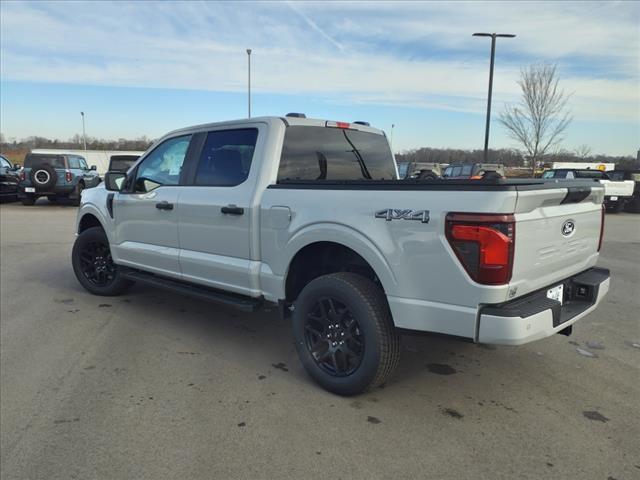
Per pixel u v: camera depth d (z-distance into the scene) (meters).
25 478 2.54
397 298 3.08
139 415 3.15
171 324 4.95
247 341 4.50
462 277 2.82
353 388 3.33
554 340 4.57
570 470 2.61
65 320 5.03
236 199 4.00
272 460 2.68
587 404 3.34
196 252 4.44
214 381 3.66
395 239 3.06
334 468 2.62
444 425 3.05
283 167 3.98
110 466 2.63
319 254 3.85
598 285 3.47
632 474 2.58
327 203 3.42
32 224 12.72
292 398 3.40
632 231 13.30
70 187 17.45
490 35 21.61
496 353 4.24
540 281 3.08
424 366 3.96
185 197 4.46
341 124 4.50
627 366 3.98
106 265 5.80
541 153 26.47
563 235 3.24
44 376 3.71
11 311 5.31
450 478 2.54
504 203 2.70
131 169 5.20
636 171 19.64
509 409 3.27
